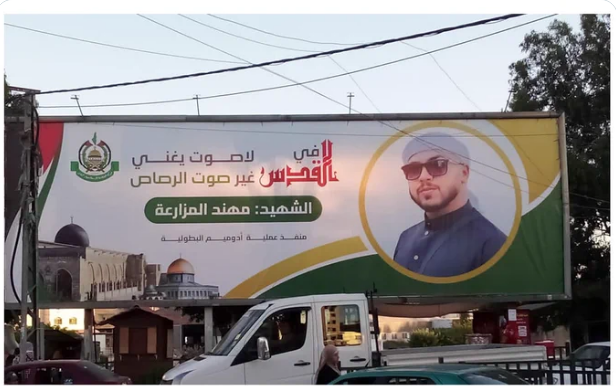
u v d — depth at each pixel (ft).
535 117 53.83
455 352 33.71
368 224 52.70
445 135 53.67
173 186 52.90
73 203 52.34
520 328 53.26
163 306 51.49
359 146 53.52
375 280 52.13
